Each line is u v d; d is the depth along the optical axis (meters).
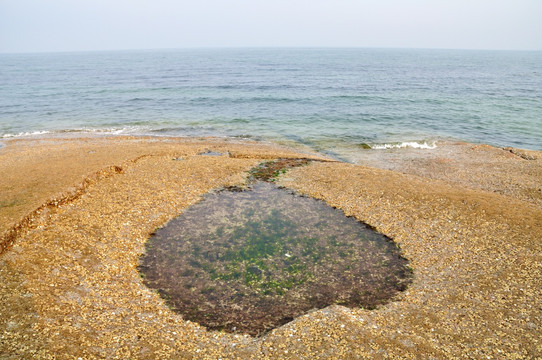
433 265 15.39
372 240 17.78
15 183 21.17
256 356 10.27
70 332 10.66
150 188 22.70
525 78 97.12
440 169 28.02
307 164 28.53
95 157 27.64
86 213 18.75
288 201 22.14
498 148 32.03
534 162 28.06
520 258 15.09
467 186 24.55
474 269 14.73
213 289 14.00
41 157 27.97
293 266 15.61
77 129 41.34
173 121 45.72
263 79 90.25
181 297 13.48
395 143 35.72
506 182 24.72
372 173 25.77
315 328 11.37
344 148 34.56
